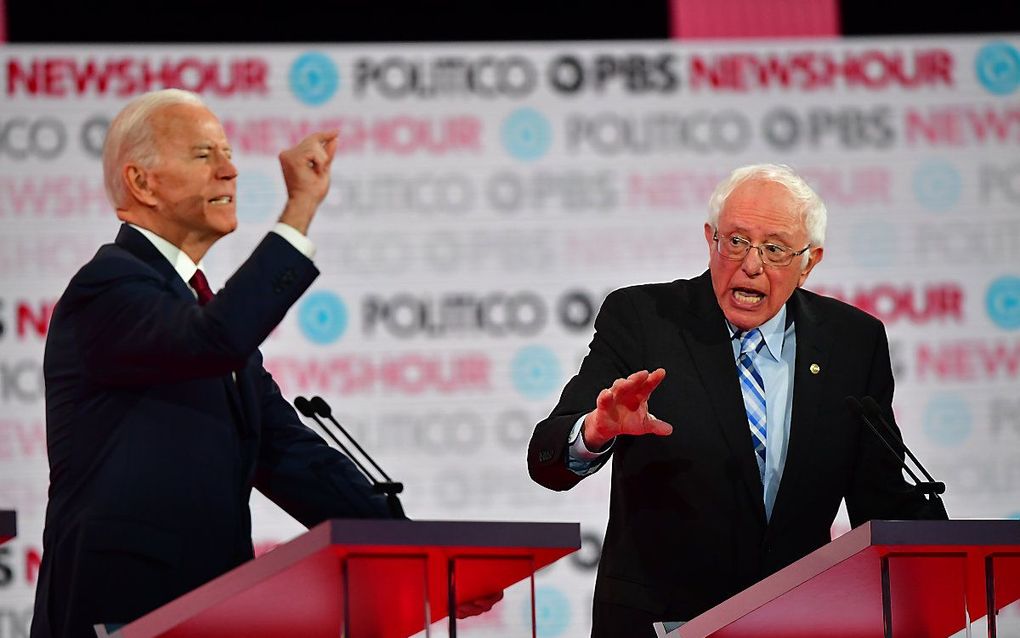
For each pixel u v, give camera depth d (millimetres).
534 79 18484
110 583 9711
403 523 8461
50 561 10023
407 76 18391
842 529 18078
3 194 17828
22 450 17516
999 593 10000
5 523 10914
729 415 11742
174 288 10352
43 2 18188
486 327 18141
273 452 11266
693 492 11586
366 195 18188
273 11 18438
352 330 18000
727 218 11945
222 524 10164
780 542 11578
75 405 10086
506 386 18078
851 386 12055
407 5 18531
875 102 18734
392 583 9031
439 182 18281
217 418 10352
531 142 18406
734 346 12180
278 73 18297
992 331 18500
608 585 11680
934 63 18812
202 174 10648
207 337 9453
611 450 11250
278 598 8922
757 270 11742
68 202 17922
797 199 11984
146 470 9930
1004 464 18312
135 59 18188
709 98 18609
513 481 17953
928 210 18625
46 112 18016
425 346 18062
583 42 18562
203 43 18297
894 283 18516
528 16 18625
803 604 9578
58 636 9805
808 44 18750
